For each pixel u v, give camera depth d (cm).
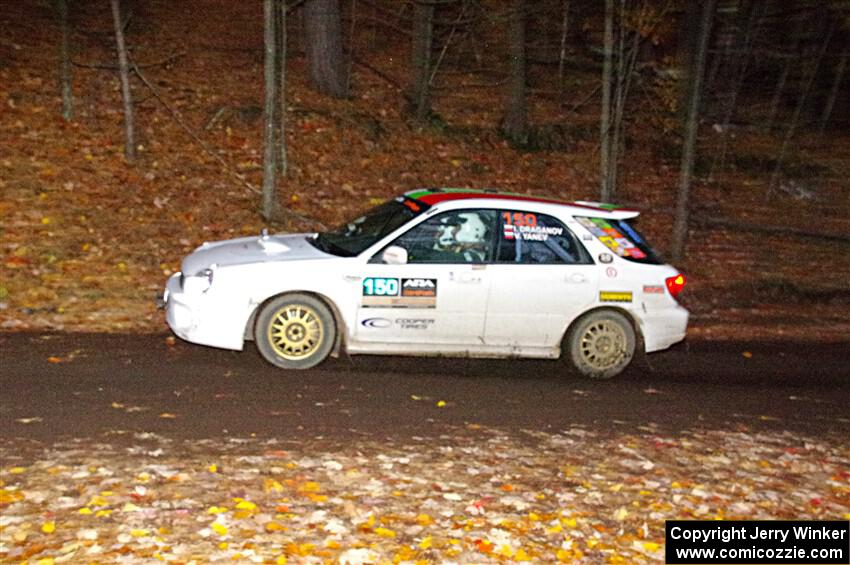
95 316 951
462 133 1798
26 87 1519
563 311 870
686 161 1417
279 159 1505
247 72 1802
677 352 1031
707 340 1109
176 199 1327
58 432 617
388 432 671
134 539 461
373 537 489
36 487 519
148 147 1455
